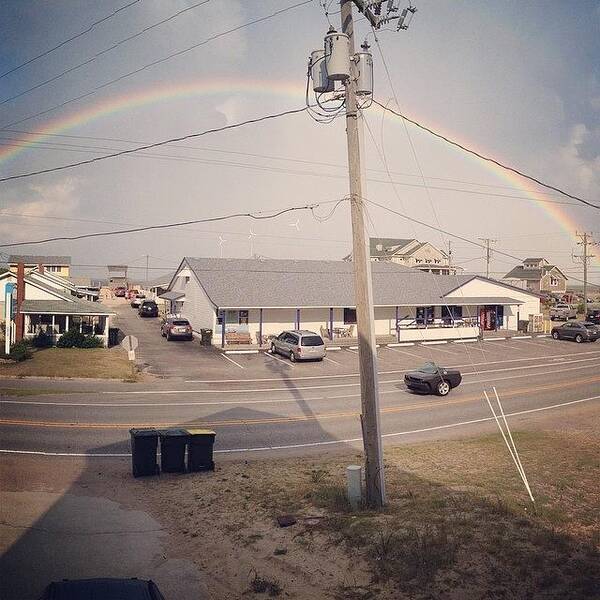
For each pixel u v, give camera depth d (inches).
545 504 442.9
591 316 2822.3
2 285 1744.6
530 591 300.2
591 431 783.1
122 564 382.0
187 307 2113.7
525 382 1257.4
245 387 1159.6
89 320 1750.7
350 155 491.2
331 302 1831.9
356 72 489.4
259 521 450.6
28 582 348.5
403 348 1806.1
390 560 350.3
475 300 2117.4
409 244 3831.2
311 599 323.9
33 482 558.9
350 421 875.4
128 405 947.3
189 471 605.0
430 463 609.9
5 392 1010.7
